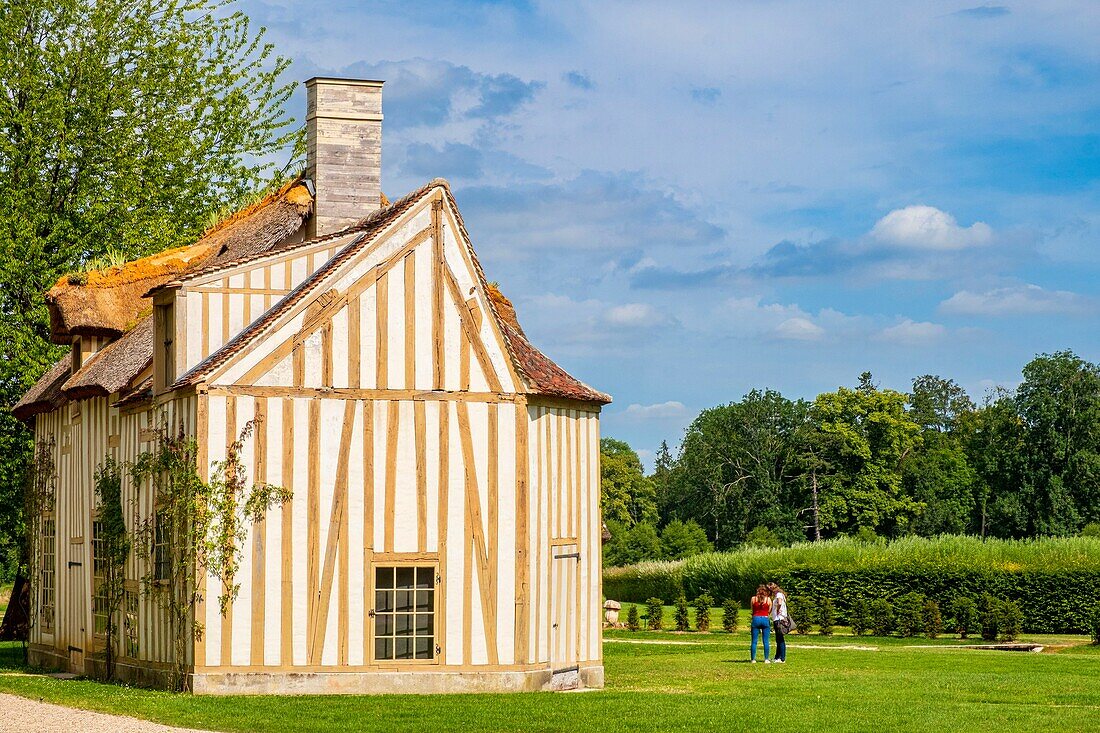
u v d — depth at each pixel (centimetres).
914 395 11769
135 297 2625
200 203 3891
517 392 2050
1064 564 4016
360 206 2406
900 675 2331
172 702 1786
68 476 2605
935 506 8738
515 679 2000
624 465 10669
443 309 2042
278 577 1952
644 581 5584
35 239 3488
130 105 3778
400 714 1692
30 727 1558
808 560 4597
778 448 9450
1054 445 8381
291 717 1656
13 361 3344
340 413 1992
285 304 1997
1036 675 2355
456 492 2011
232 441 1959
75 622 2502
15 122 3572
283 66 4125
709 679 2261
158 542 2094
